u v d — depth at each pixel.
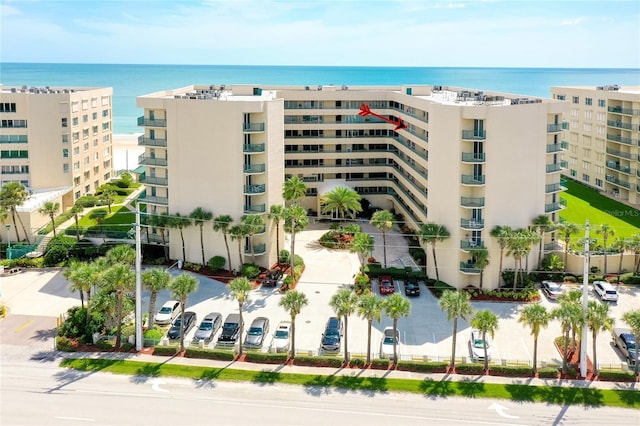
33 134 95.25
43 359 51.69
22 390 46.59
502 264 68.75
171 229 76.75
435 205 71.25
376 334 57.59
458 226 68.06
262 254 74.50
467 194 68.38
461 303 48.53
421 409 44.41
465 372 49.56
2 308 61.25
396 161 95.75
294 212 70.12
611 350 54.00
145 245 78.69
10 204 80.50
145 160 77.81
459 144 67.06
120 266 53.28
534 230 69.69
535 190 69.69
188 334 56.81
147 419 42.84
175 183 76.00
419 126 81.19
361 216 99.19
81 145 103.31
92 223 89.94
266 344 55.06
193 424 42.22
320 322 59.94
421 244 75.69
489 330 48.03
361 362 50.78
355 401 45.53
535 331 48.38
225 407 44.56
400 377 49.03
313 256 81.50
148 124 76.25
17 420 42.47
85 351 53.19
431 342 55.84
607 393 46.31
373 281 71.44
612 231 73.81
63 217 88.62
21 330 57.56
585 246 47.84
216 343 54.16
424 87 95.50
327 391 46.94
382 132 101.25
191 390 46.97
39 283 70.44
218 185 73.88
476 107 66.00
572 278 70.44
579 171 118.81
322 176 100.94
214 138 73.12
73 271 55.38
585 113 115.38
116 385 47.56
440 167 70.06
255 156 74.12
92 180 109.31
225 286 69.75
